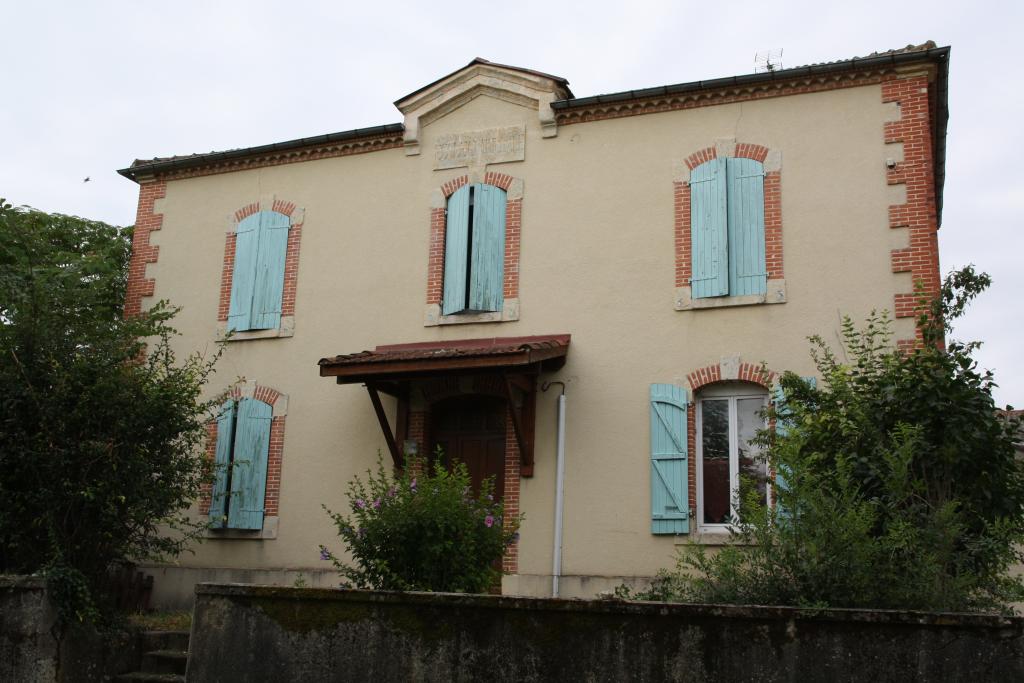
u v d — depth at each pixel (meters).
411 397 13.71
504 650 7.16
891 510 7.94
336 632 7.62
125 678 10.02
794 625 6.54
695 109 13.30
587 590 12.20
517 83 14.16
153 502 10.66
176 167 16.06
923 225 11.92
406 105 14.70
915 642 6.29
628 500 12.34
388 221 14.57
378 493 9.72
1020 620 6.12
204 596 8.03
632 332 12.87
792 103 12.86
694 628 6.75
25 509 10.02
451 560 8.95
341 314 14.46
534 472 12.81
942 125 13.52
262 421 14.39
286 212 15.20
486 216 13.93
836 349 11.92
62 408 10.18
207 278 15.51
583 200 13.55
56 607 9.59
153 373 11.25
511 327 13.47
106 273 17.02
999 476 8.75
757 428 12.00
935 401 8.74
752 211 12.68
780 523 7.46
